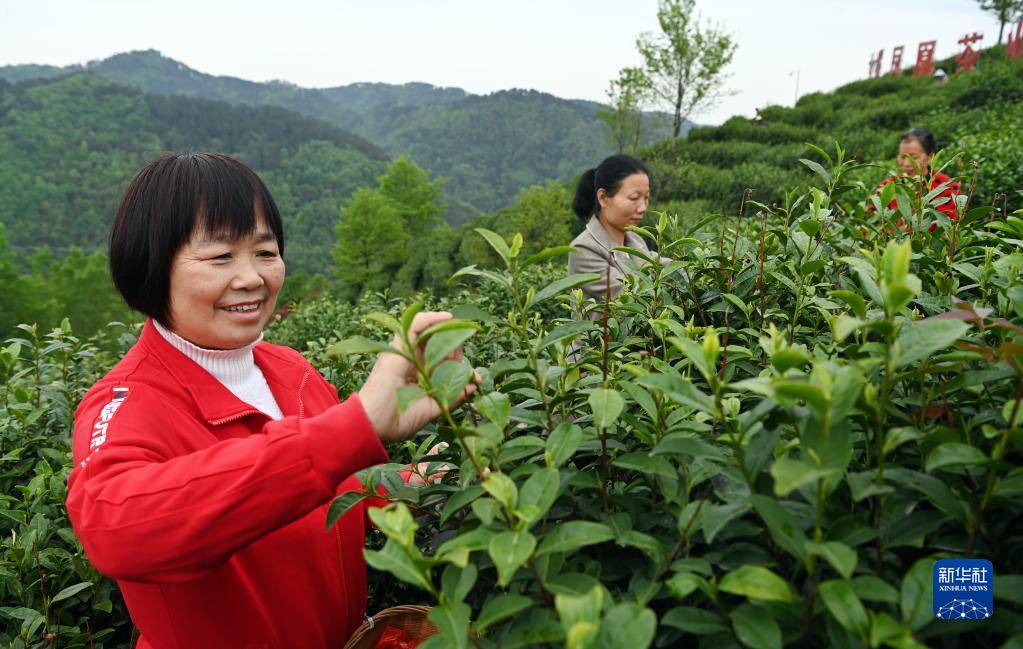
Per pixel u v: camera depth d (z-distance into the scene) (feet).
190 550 3.56
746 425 3.09
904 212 6.70
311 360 12.98
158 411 4.51
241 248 4.78
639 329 6.32
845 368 2.60
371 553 2.80
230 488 3.52
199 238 4.60
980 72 89.97
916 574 2.56
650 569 3.30
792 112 110.42
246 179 4.81
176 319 4.81
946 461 2.74
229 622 4.55
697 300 6.70
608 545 3.60
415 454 5.33
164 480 3.64
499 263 103.71
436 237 125.39
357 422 3.60
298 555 4.78
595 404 3.39
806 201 8.25
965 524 2.83
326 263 458.09
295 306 27.40
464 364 3.37
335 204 571.69
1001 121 55.93
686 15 90.33
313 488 3.58
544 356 5.14
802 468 2.44
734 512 2.90
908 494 3.15
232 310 4.83
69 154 585.63
